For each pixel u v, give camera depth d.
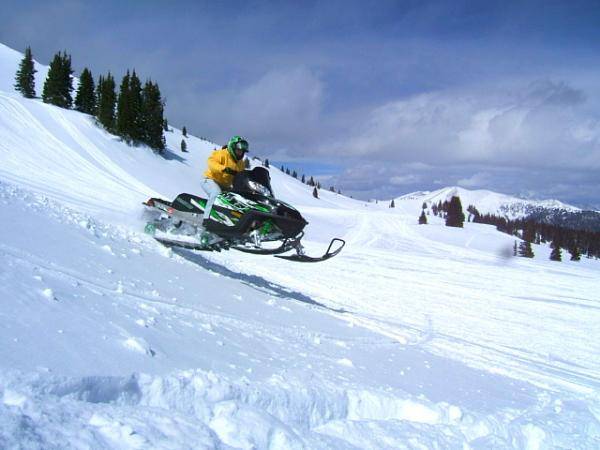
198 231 7.63
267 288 8.32
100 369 2.48
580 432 3.51
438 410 3.22
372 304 9.37
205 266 8.12
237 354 3.68
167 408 2.30
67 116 46.09
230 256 12.30
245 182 6.83
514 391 5.01
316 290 9.89
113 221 8.27
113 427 1.87
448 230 58.81
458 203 65.75
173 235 7.81
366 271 14.31
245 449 2.06
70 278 3.96
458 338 7.49
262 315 5.62
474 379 5.20
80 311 3.23
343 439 2.58
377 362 4.90
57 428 1.76
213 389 2.47
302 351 4.45
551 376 5.99
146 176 39.50
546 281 16.27
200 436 2.01
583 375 6.23
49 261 4.26
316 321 6.37
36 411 1.80
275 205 6.66
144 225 8.30
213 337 3.92
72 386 2.05
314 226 50.09
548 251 64.94
